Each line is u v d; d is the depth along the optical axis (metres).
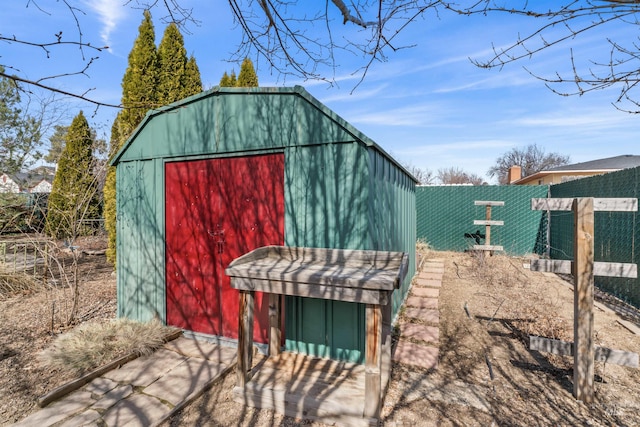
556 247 8.62
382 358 2.82
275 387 2.72
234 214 3.80
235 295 3.83
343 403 2.49
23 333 4.16
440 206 10.53
